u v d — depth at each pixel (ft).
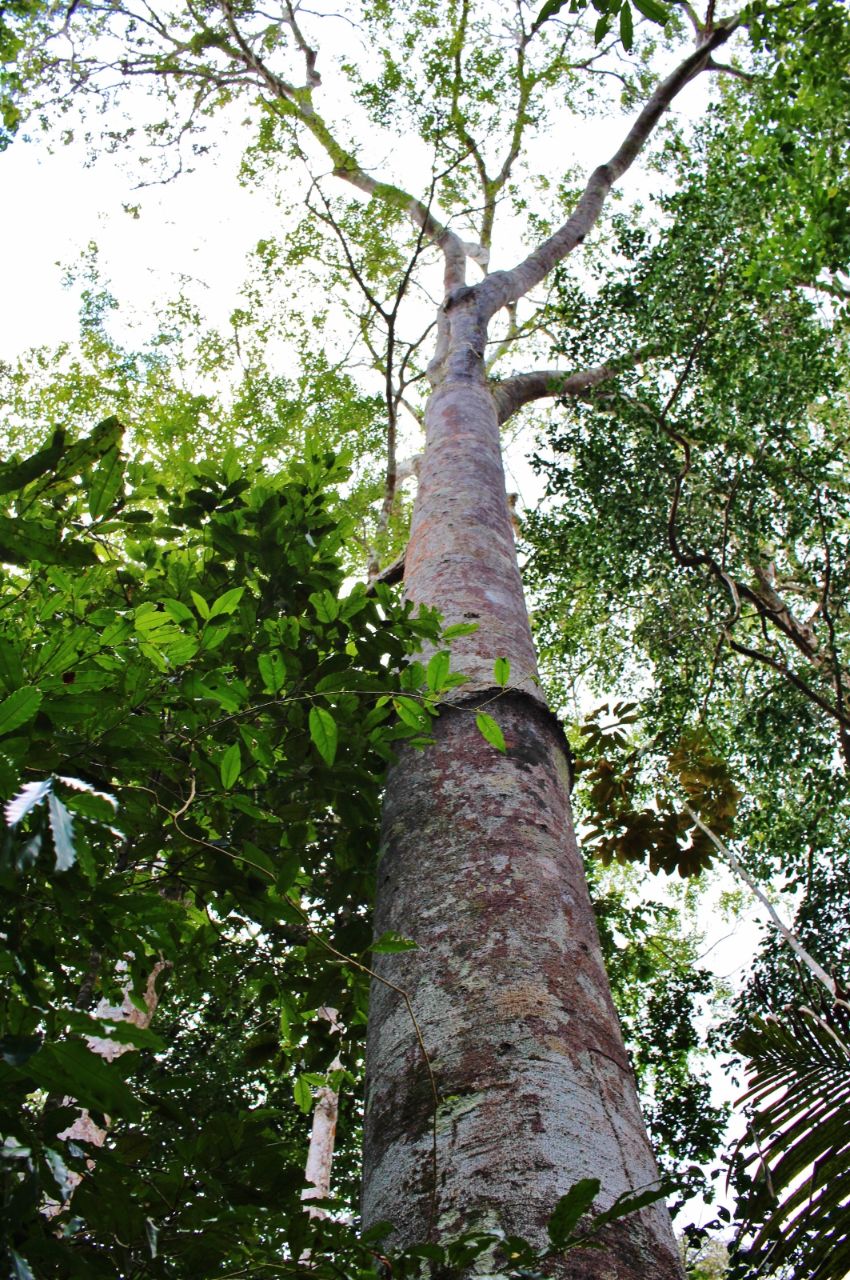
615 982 25.13
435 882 7.48
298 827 11.27
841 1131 8.98
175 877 9.23
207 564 12.91
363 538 34.50
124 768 8.04
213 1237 5.95
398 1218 5.33
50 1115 5.35
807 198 25.63
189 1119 6.79
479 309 24.84
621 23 8.56
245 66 39.04
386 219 37.50
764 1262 8.43
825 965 22.09
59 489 9.52
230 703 8.45
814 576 28.66
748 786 27.61
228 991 13.16
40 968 8.94
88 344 37.68
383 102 35.86
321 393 37.40
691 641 26.63
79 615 8.48
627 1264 4.90
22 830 4.77
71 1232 5.33
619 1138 5.67
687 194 28.43
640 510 26.78
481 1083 5.82
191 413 36.14
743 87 32.32
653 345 27.84
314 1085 12.72
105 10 35.99
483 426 17.49
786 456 26.76
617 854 21.12
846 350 29.50
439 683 8.71
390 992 6.98
